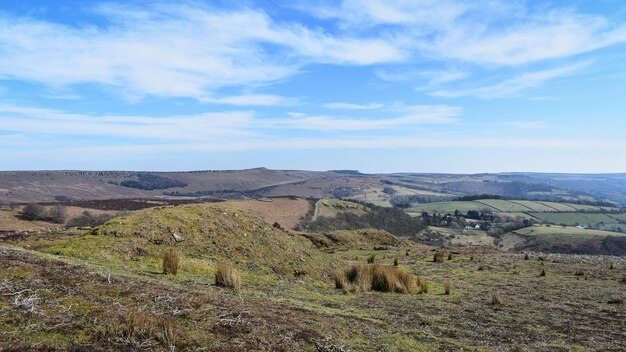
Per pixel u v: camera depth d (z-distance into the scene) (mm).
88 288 9367
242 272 17078
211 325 8055
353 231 46469
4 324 6977
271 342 7684
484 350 9336
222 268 13578
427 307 14008
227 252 18922
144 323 7441
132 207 78250
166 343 7043
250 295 12227
